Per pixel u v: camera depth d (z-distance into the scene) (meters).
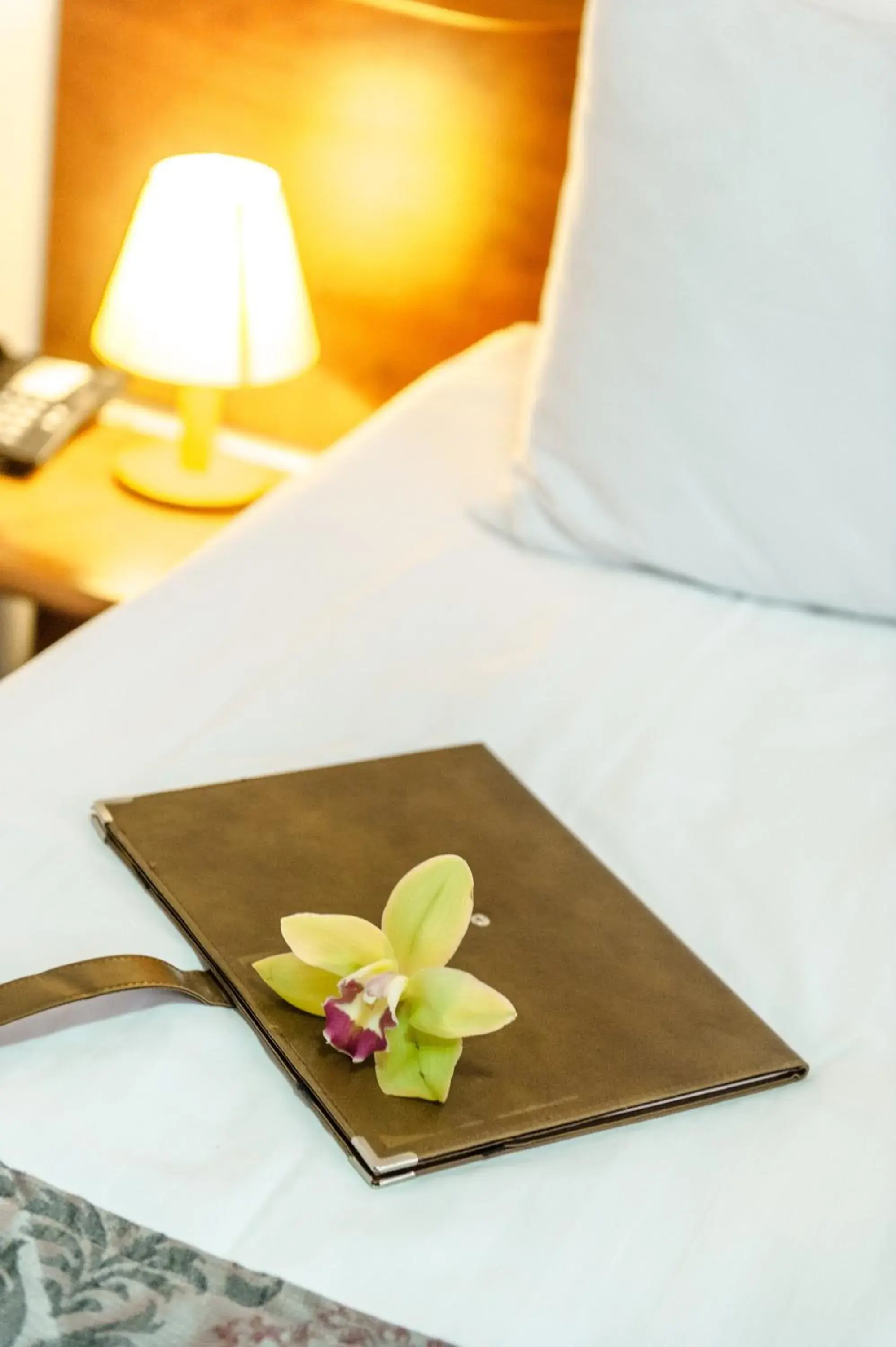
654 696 1.05
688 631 1.15
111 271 1.77
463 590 1.16
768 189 1.10
